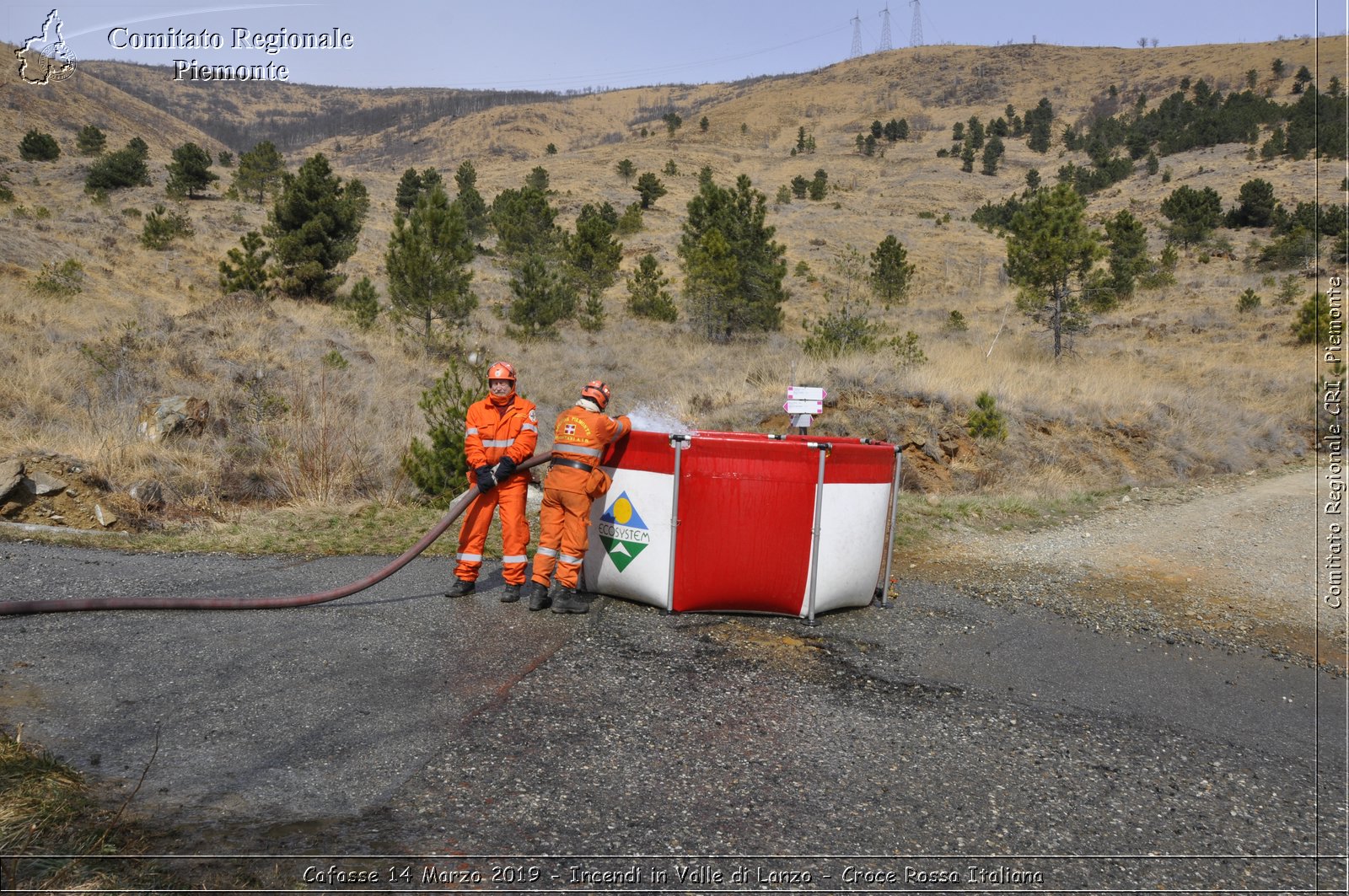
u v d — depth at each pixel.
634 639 4.88
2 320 13.81
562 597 5.25
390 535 7.02
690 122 195.12
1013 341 25.17
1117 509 9.91
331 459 8.52
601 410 5.38
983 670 4.77
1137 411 13.68
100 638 4.38
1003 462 11.24
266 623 4.77
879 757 3.64
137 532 6.72
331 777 3.17
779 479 5.28
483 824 2.92
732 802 3.18
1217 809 3.42
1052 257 22.25
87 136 60.75
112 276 23.08
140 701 3.70
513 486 5.41
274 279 25.38
